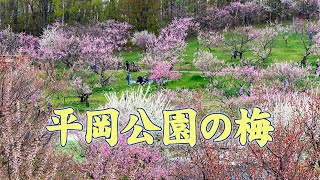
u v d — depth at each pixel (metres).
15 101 11.62
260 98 17.77
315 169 8.70
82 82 33.38
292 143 8.68
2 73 14.34
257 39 49.56
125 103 15.73
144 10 70.31
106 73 41.69
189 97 24.62
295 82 27.66
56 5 71.44
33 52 46.38
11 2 74.56
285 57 44.66
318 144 10.08
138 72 43.50
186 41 61.88
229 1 73.38
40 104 15.77
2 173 7.19
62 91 30.14
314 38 46.06
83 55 41.69
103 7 76.06
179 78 38.47
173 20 65.69
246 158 9.55
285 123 13.58
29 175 7.60
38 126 10.58
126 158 11.64
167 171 11.37
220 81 33.22
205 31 63.53
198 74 39.28
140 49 62.19
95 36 56.78
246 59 41.22
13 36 52.22
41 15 73.12
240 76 31.67
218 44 51.78
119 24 64.25
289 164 8.47
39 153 9.24
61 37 48.09
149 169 11.67
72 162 10.59
